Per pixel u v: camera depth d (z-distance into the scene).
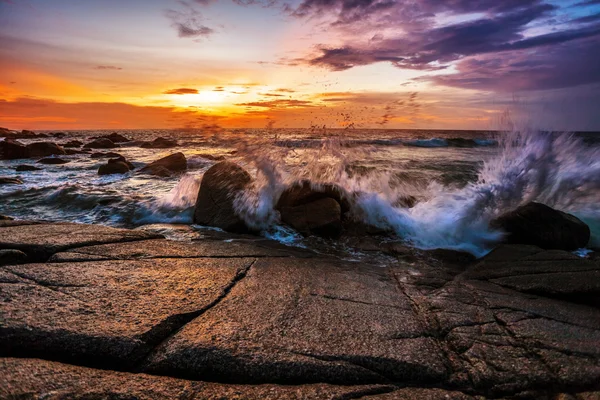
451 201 5.42
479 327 2.35
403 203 5.84
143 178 10.99
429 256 4.17
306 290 2.87
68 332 1.96
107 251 3.53
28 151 18.50
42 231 4.04
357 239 4.78
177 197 6.71
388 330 2.26
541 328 2.35
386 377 1.84
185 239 4.51
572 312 2.66
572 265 3.48
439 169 12.67
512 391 1.77
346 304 2.63
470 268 3.74
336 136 7.08
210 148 25.39
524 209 4.75
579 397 1.74
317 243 4.63
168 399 1.58
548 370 1.91
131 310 2.27
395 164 14.20
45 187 8.80
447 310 2.60
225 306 2.48
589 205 5.88
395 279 3.36
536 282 3.16
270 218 5.17
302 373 1.82
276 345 2.02
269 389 1.71
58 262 3.14
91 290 2.55
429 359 1.97
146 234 4.29
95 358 1.83
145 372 1.79
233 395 1.65
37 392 1.51
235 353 1.91
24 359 1.74
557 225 4.59
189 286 2.78
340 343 2.08
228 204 5.36
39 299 2.33
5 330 1.92
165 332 2.08
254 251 3.96
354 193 5.53
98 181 10.38
